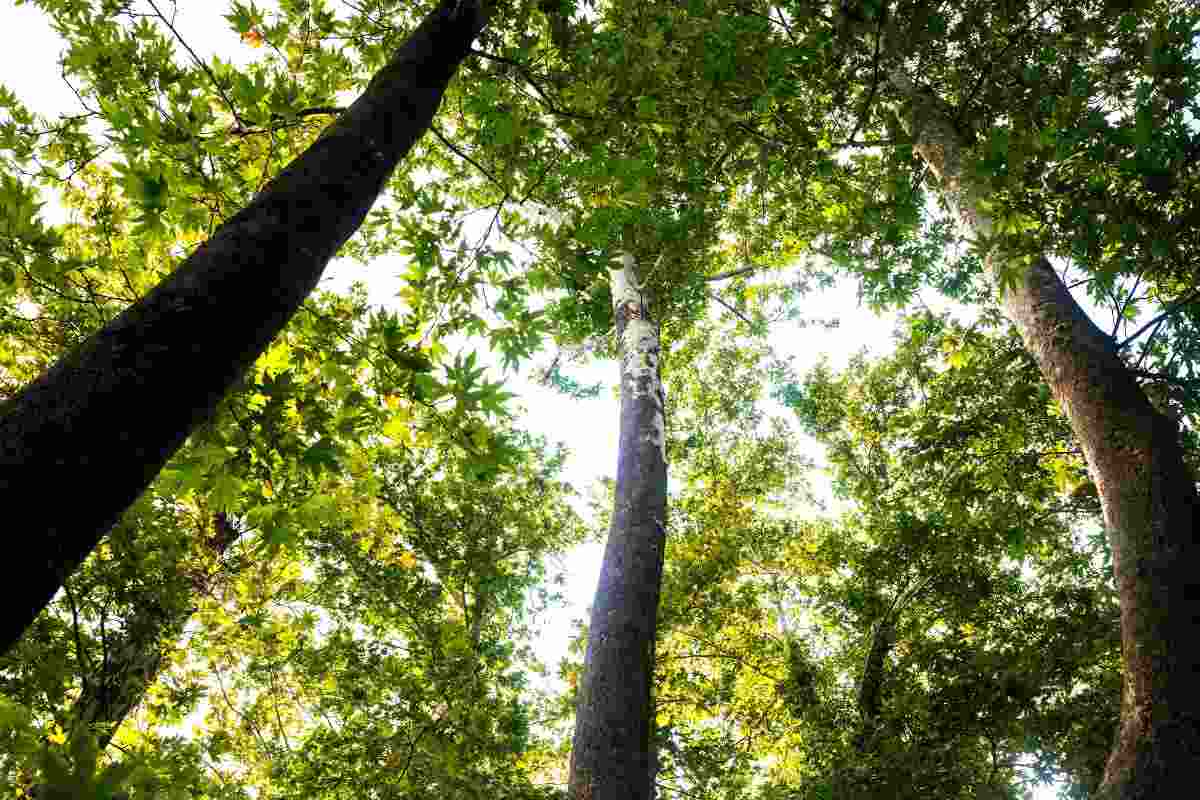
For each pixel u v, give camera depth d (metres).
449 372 2.97
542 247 3.68
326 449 2.92
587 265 3.64
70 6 3.20
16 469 1.29
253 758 8.05
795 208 9.15
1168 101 3.67
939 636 9.61
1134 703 3.09
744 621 11.27
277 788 7.56
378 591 8.85
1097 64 5.48
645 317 8.04
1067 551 9.40
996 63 5.45
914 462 9.22
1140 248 3.81
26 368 4.59
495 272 3.77
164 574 4.71
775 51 4.36
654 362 7.45
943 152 6.11
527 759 10.26
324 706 8.36
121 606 4.49
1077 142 3.78
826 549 10.65
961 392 9.27
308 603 8.70
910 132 6.08
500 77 4.10
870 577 9.89
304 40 3.68
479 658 8.09
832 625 10.91
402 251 3.74
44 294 3.37
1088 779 7.29
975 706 8.14
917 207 6.97
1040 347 4.84
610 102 4.02
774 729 10.70
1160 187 3.74
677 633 11.10
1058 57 5.31
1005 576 9.63
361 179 2.36
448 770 6.84
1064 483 8.62
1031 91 4.75
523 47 4.06
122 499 1.44
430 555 9.20
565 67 4.17
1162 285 5.17
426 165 7.07
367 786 7.15
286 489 3.06
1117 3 5.15
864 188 5.05
